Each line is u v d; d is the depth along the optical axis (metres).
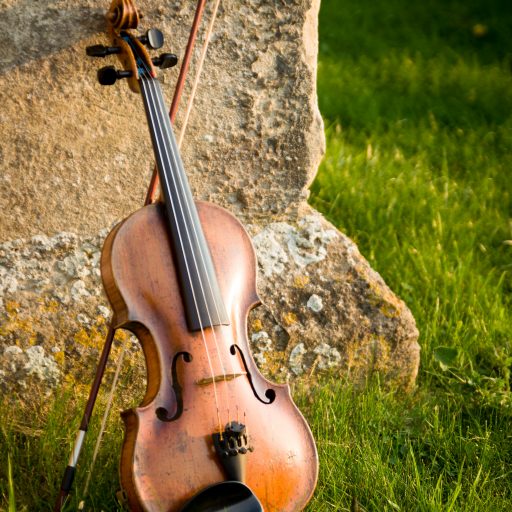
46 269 4.73
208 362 3.74
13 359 4.64
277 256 5.09
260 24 4.93
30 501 4.12
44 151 4.64
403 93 9.90
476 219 7.12
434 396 5.21
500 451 4.70
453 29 12.33
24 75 4.52
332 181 7.13
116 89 4.71
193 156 4.93
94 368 4.78
